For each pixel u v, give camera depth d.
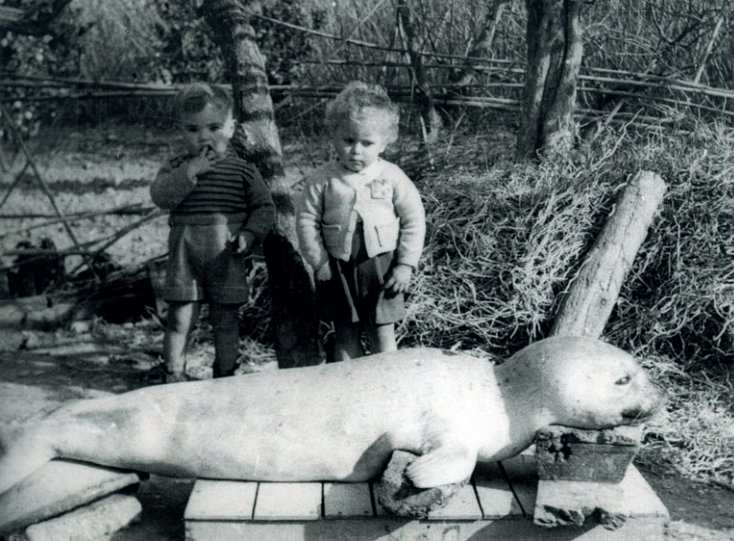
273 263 4.81
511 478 3.40
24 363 5.09
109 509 3.30
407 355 3.46
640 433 3.22
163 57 8.57
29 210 7.38
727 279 4.74
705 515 3.60
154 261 5.74
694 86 6.87
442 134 6.95
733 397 4.46
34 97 7.82
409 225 4.11
